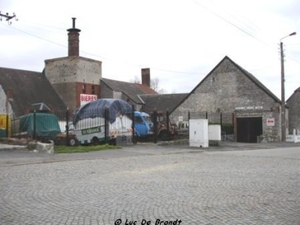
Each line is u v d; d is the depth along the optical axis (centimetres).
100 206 762
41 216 687
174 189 941
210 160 1655
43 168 1319
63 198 835
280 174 1212
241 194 888
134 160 1620
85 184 1003
